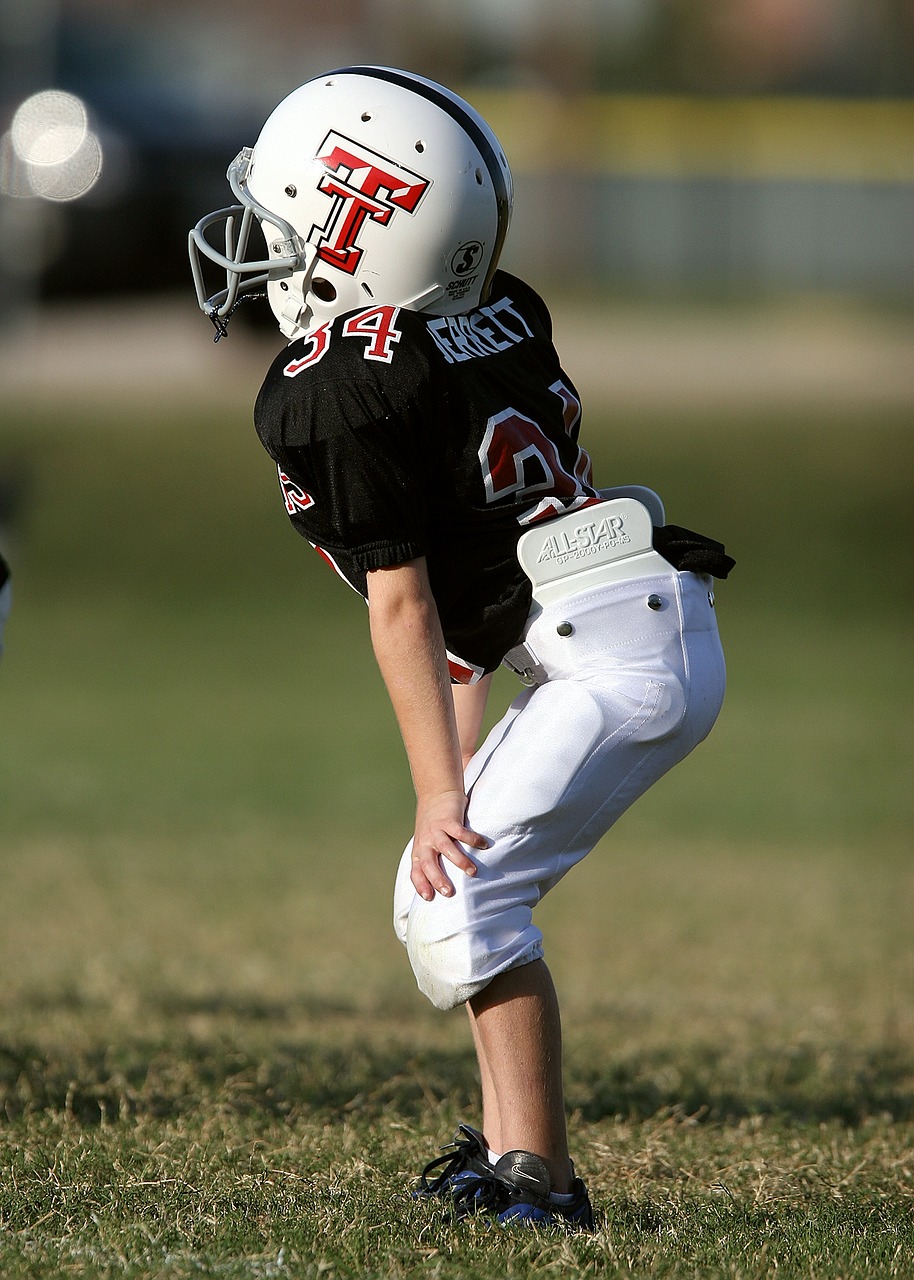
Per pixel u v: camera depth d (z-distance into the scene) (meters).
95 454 72.19
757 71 124.31
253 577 66.69
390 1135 12.96
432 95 11.00
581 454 11.35
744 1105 14.69
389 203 10.66
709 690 10.79
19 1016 18.31
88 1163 11.64
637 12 126.06
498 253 11.27
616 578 10.70
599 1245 9.79
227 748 43.69
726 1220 10.72
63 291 58.03
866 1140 13.43
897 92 123.19
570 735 10.29
